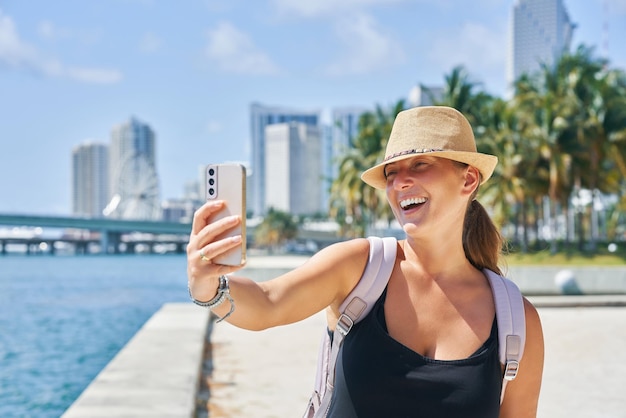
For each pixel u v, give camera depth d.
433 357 1.91
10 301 34.81
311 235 111.94
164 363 7.96
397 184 1.96
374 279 1.96
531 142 38.81
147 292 42.56
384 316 1.94
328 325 2.09
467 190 2.00
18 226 114.31
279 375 8.84
